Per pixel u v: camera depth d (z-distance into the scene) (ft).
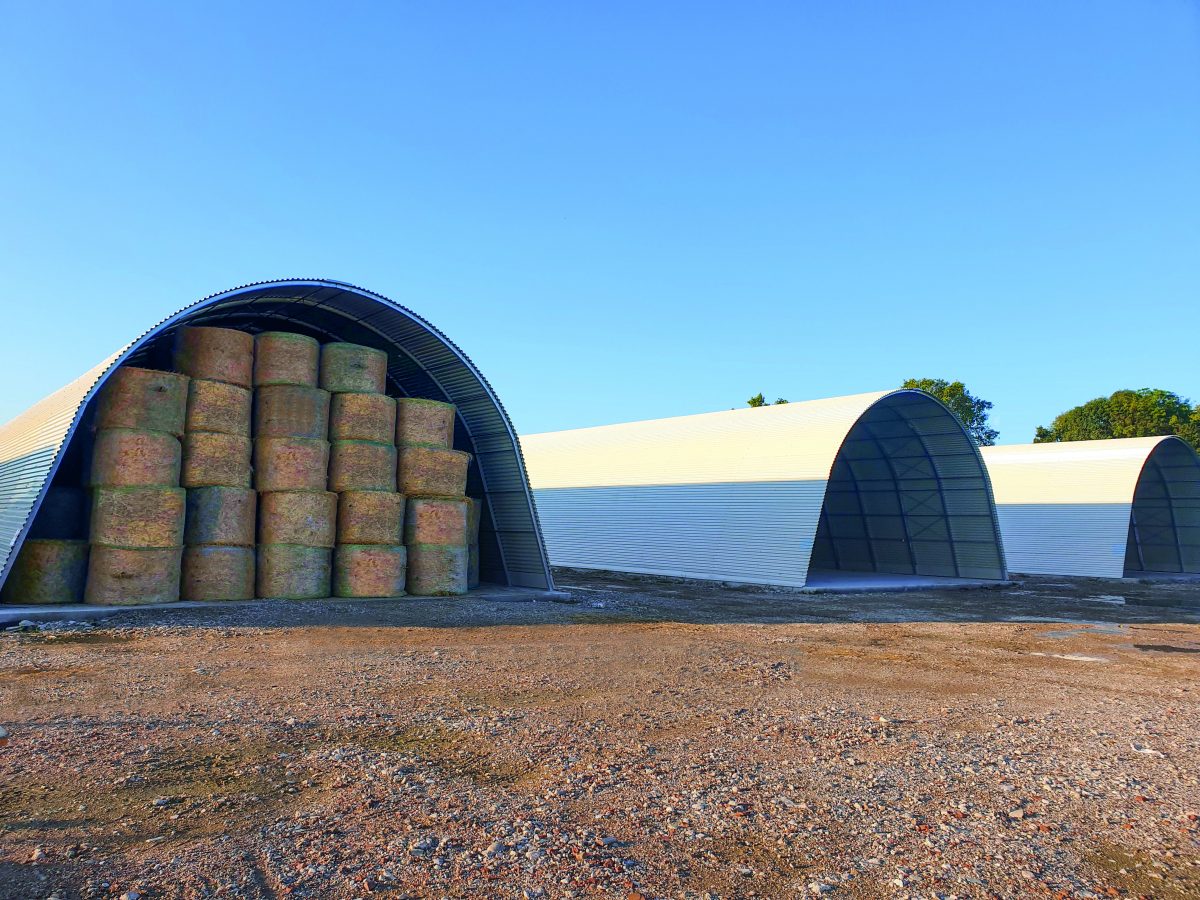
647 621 50.34
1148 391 235.20
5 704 24.32
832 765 21.44
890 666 37.06
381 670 31.65
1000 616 60.18
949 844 16.60
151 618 42.34
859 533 107.14
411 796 18.06
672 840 16.30
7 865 13.96
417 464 57.31
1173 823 18.20
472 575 65.57
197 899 13.15
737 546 82.02
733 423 97.50
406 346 65.00
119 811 16.58
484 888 14.01
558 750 21.85
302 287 55.42
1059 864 15.84
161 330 48.24
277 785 18.51
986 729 25.85
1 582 42.29
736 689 30.63
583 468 110.01
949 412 85.81
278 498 51.44
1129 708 29.71
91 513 46.93
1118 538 103.30
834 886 14.58
